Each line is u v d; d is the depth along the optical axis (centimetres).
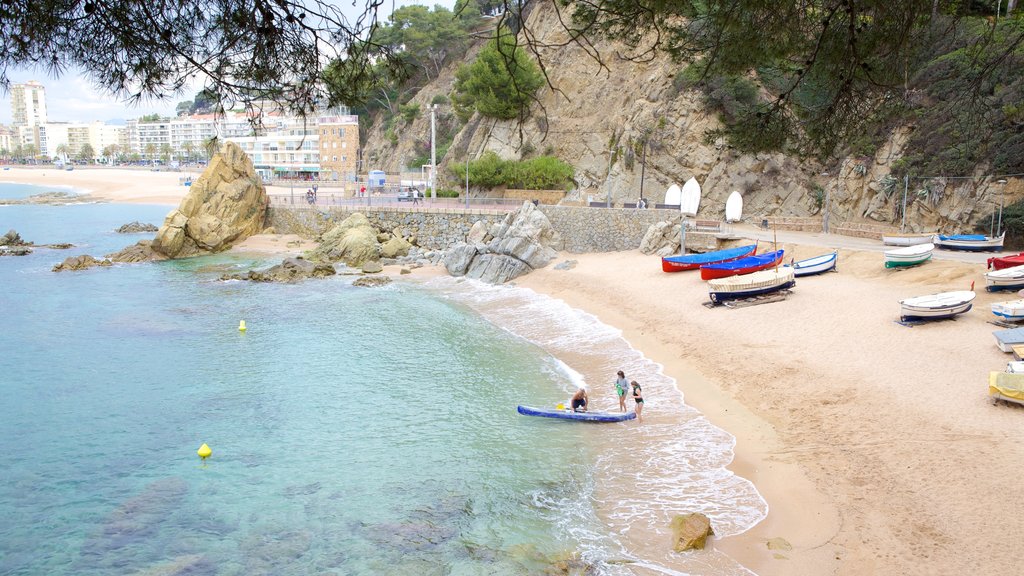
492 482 2034
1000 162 4594
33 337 3666
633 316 3850
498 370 3114
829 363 2716
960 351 2639
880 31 989
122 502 1956
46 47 730
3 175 19175
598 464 2136
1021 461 1798
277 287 5094
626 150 7300
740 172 6606
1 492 2022
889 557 1512
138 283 5172
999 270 3319
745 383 2659
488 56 7581
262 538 1756
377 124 12644
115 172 19825
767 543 1625
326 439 2375
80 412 2639
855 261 4222
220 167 6988
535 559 1622
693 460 2102
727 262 4453
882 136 5691
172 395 2820
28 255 6384
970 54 1292
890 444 2005
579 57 8044
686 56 1130
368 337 3697
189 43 761
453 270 5538
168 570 1623
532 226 5647
